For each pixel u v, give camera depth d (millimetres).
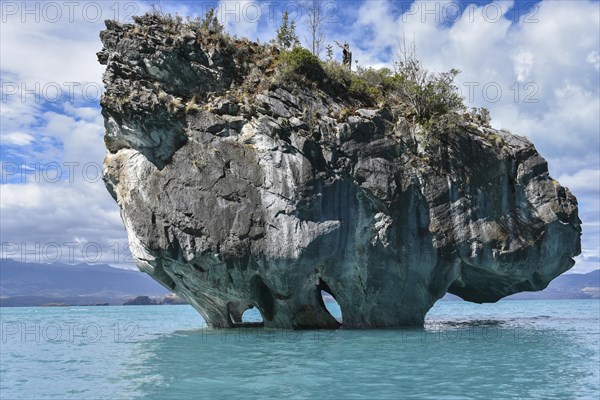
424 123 29141
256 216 24625
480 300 35000
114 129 25812
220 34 28406
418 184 27797
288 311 26500
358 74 32094
